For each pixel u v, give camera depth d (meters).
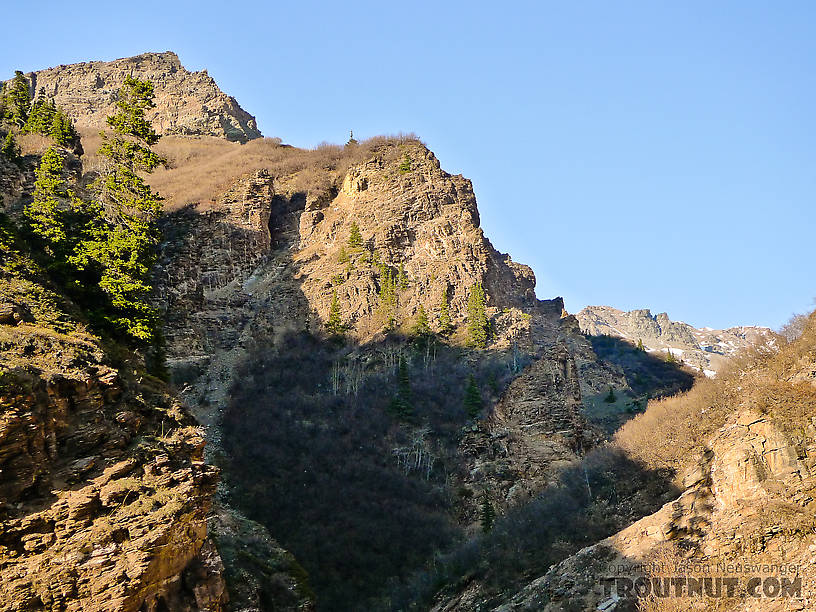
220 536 49.41
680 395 79.50
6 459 32.00
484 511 70.12
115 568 31.59
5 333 36.41
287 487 72.31
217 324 103.12
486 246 121.62
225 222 121.56
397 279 112.00
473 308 103.50
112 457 35.19
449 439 81.81
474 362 95.31
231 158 150.88
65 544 31.52
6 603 29.39
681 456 57.19
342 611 59.66
